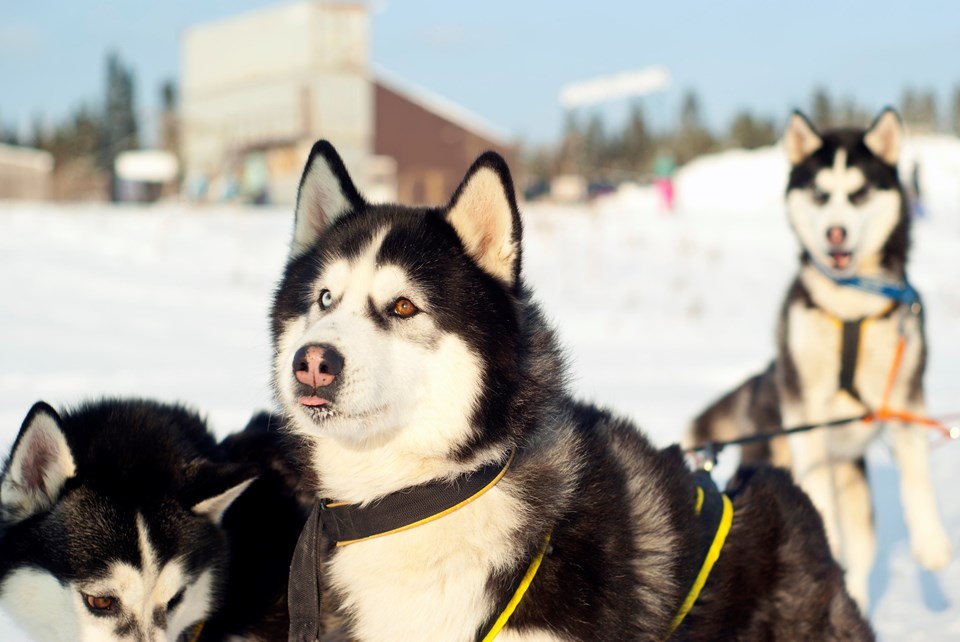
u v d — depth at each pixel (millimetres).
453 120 36281
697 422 6262
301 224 3303
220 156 34781
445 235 3027
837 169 5688
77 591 3287
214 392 8867
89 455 3500
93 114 54156
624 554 2898
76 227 19984
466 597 2781
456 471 2840
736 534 3262
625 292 16156
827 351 5312
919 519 5027
